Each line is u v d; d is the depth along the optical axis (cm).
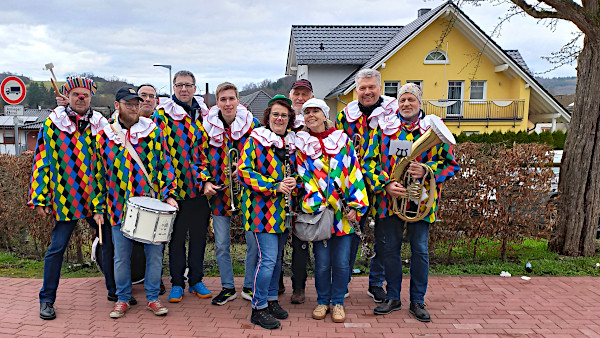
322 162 356
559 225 572
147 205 355
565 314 394
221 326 365
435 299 430
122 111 373
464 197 535
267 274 361
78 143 368
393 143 357
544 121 1975
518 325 371
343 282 377
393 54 1695
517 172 526
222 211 408
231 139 400
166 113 397
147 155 382
